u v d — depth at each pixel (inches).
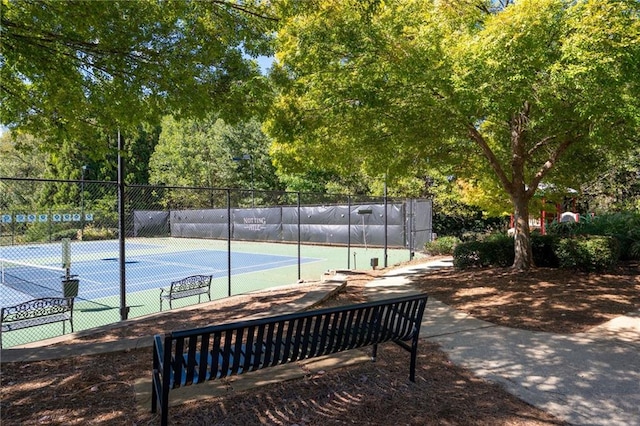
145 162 1636.3
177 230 1305.4
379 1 233.6
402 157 391.9
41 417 125.3
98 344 191.2
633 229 442.3
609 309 261.4
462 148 398.0
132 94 239.3
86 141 282.7
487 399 143.9
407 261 587.5
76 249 1088.8
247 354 127.8
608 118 241.8
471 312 270.5
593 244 358.6
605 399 145.2
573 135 334.0
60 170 1311.5
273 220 1083.3
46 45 207.5
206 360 119.6
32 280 616.4
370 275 455.8
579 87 229.3
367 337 151.4
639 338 212.2
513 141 375.6
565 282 328.8
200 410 129.8
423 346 203.5
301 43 278.1
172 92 240.8
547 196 506.3
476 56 238.1
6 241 1163.9
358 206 913.5
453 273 413.1
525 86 238.7
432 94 286.0
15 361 170.7
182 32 232.7
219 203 1486.2
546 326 234.5
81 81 233.3
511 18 229.8
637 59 212.7
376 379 157.9
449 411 133.9
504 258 416.8
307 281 443.2
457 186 691.4
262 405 134.4
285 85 295.9
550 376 165.6
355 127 331.3
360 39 267.3
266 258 796.6
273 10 259.4
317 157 394.0
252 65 292.7
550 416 132.5
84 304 428.8
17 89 247.3
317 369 164.2
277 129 320.2
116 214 1334.9
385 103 287.7
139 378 154.4
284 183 1507.1
